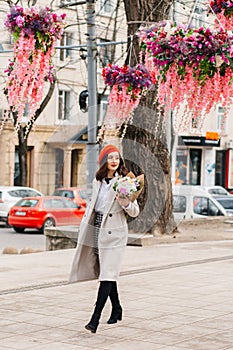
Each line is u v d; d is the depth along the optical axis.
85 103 17.75
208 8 10.68
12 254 16.89
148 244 17.84
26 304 9.92
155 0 17.95
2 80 32.12
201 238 19.67
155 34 9.93
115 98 11.54
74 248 17.38
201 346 7.60
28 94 10.78
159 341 7.81
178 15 20.48
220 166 51.31
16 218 26.72
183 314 9.27
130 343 7.73
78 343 7.72
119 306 8.74
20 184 34.75
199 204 24.17
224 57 9.72
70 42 38.81
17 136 34.62
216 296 10.62
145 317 9.08
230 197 29.08
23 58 10.11
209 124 48.94
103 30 37.59
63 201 18.17
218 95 10.09
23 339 7.89
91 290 11.16
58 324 8.66
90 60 17.91
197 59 9.80
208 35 9.68
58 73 39.09
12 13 9.91
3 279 12.21
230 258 15.61
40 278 12.34
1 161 38.19
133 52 17.34
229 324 8.69
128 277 12.52
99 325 8.62
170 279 12.30
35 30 9.95
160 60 9.97
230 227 23.06
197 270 13.51
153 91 14.82
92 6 18.02
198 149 49.44
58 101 39.53
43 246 21.80
